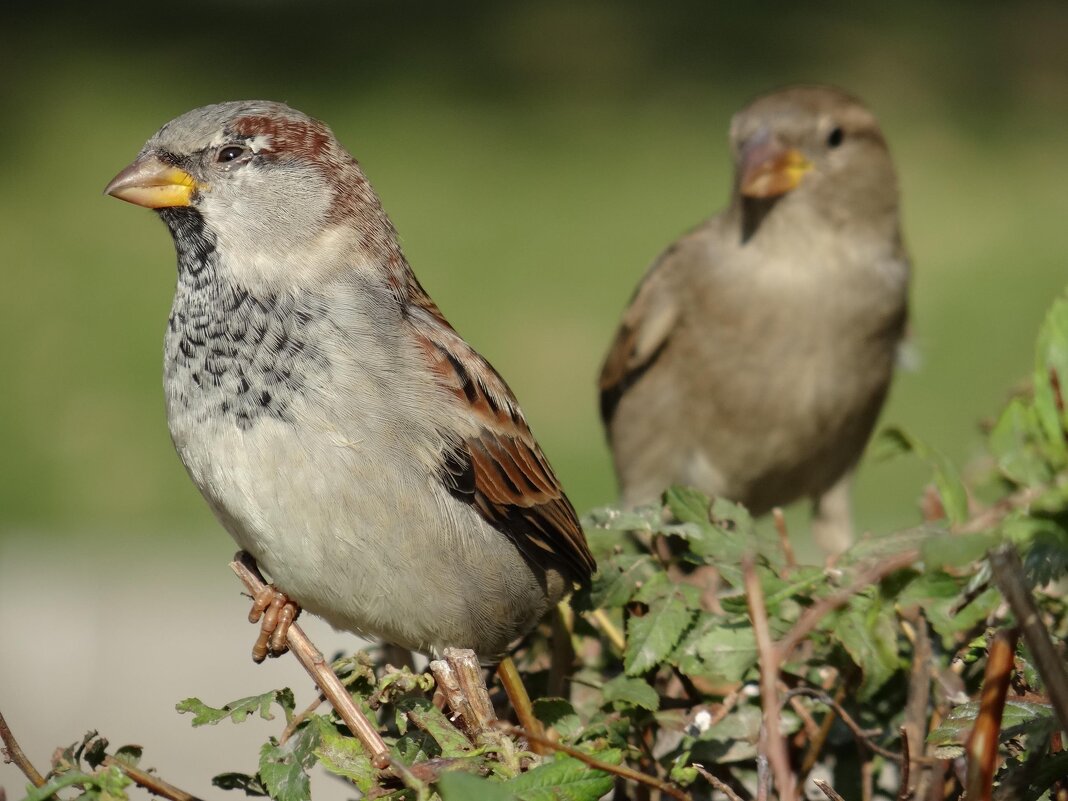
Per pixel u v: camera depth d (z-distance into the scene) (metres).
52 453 18.20
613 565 5.09
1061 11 33.16
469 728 4.26
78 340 20.67
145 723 11.37
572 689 5.61
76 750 4.35
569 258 22.80
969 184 24.77
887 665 4.40
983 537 3.48
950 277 21.33
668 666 5.18
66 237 23.89
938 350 19.09
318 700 4.35
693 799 4.82
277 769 4.13
